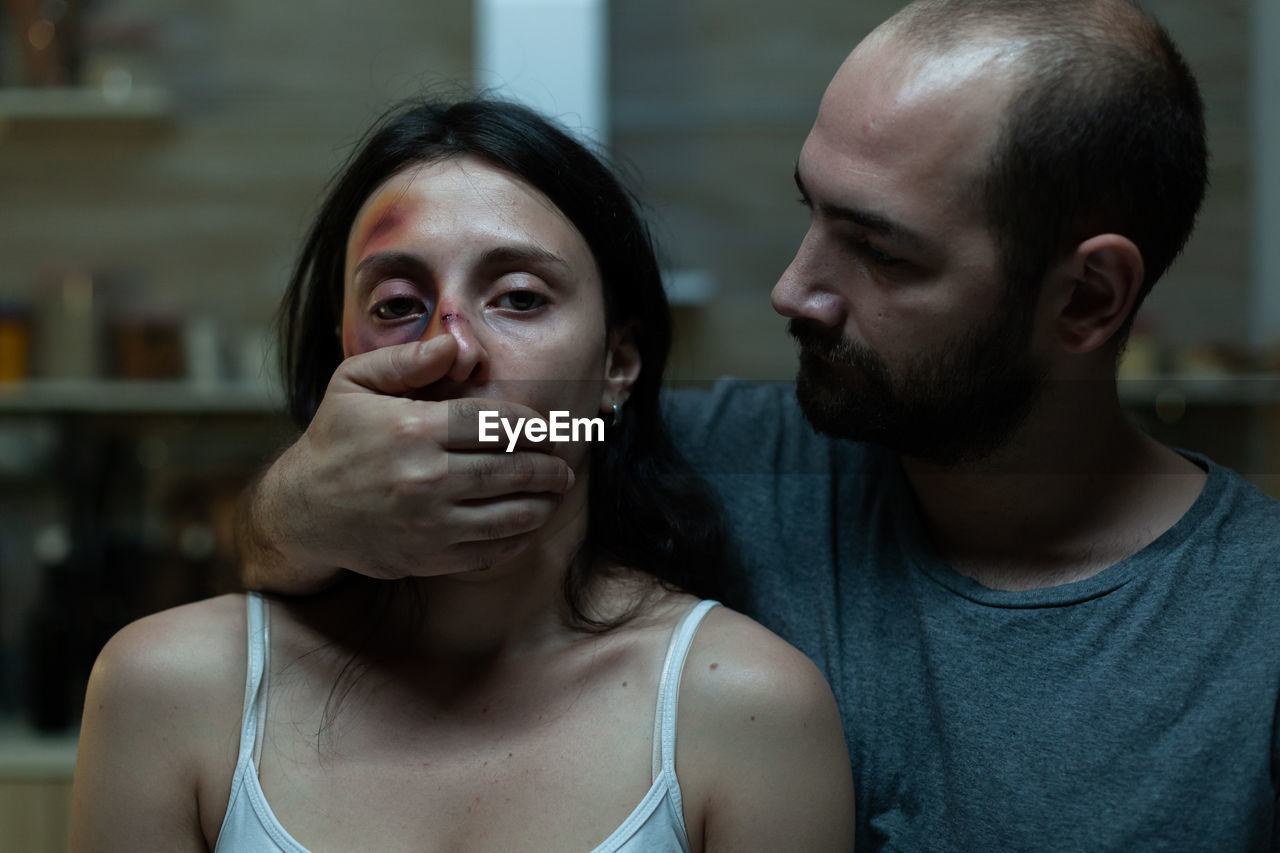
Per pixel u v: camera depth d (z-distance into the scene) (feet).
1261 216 6.40
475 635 2.44
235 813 2.23
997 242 2.31
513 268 2.30
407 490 1.99
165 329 6.38
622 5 6.63
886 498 2.82
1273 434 6.07
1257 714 2.26
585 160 2.54
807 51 6.59
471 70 6.82
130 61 6.70
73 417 6.79
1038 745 2.37
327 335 2.82
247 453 6.79
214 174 6.88
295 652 2.40
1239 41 6.43
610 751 2.27
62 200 6.89
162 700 2.30
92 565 6.18
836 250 2.46
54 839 5.61
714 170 6.61
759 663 2.32
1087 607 2.43
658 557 2.73
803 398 2.61
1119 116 2.29
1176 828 2.25
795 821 2.24
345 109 6.86
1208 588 2.39
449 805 2.23
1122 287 2.36
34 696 6.01
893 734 2.54
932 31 2.37
